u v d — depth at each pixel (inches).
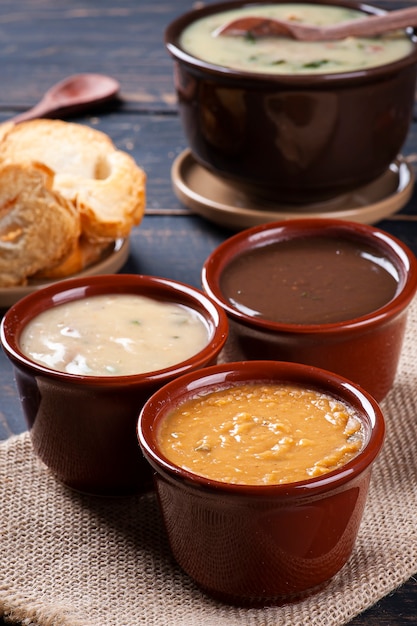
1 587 26.5
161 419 26.0
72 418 27.4
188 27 39.4
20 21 54.0
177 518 25.6
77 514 28.3
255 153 36.1
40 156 36.8
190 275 35.9
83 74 47.7
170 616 25.8
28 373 27.3
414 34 38.2
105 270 35.3
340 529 25.3
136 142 42.8
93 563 27.1
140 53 49.8
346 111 35.3
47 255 34.1
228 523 24.8
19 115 44.0
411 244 36.8
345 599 26.0
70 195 34.8
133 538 27.7
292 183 36.5
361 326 28.5
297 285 30.3
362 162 36.4
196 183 40.0
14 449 29.7
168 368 27.1
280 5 40.8
